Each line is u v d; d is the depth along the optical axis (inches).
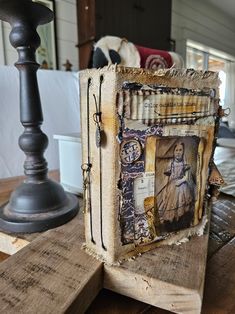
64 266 9.5
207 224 12.5
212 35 109.0
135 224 10.0
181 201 11.1
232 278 9.8
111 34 57.8
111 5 57.1
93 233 10.2
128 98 8.8
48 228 12.7
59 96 31.6
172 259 9.8
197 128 10.9
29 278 8.9
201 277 8.9
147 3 66.7
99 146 9.4
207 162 11.9
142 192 10.0
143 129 9.4
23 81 13.9
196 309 8.3
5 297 8.1
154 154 9.9
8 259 9.9
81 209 14.9
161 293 8.7
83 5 55.7
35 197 13.7
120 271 9.2
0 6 11.9
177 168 10.7
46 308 7.7
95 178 9.8
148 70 9.1
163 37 73.9
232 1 98.0
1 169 26.4
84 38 56.6
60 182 19.2
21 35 13.1
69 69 57.6
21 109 14.2
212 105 11.2
